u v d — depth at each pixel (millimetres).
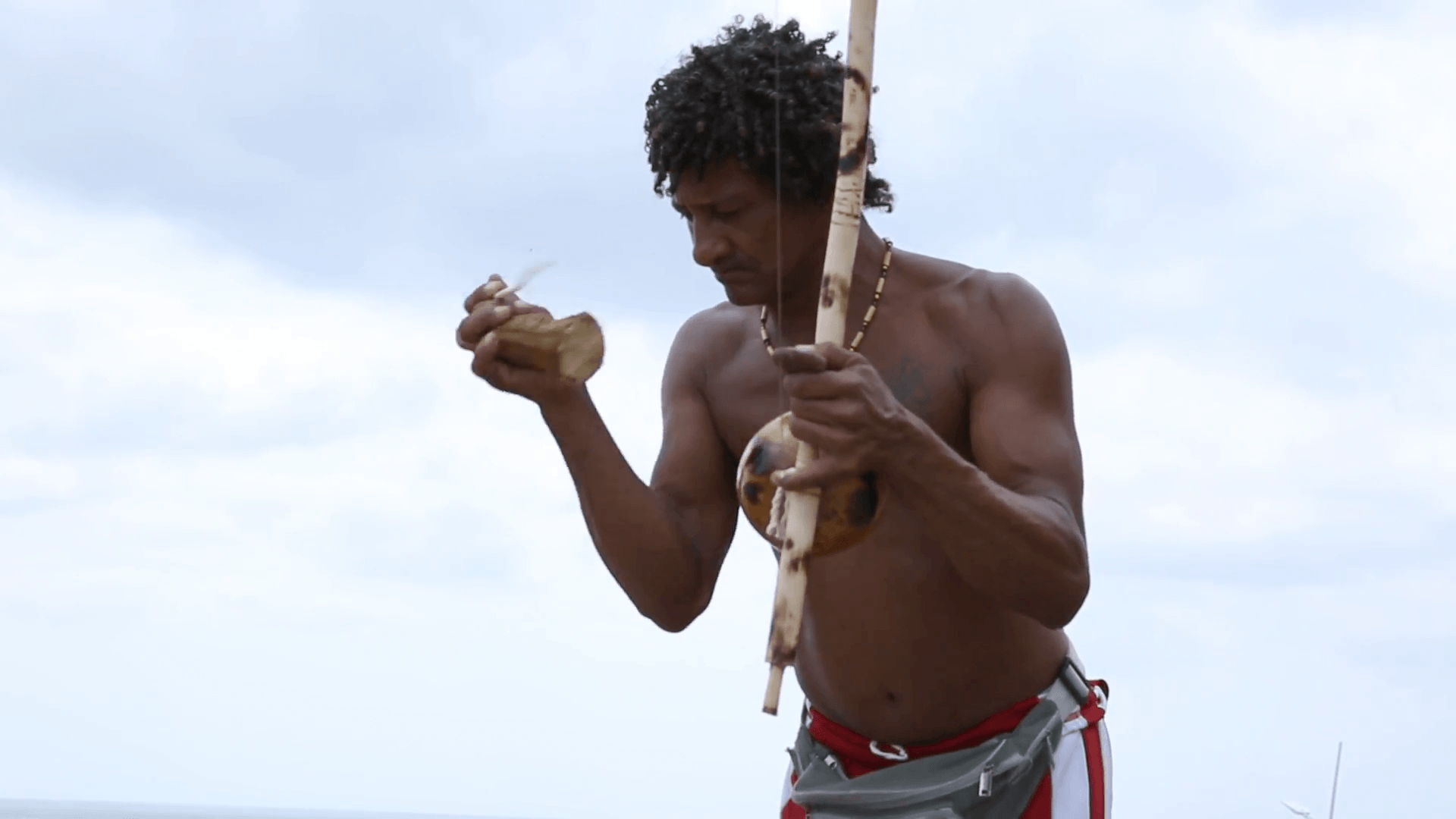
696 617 3793
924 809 3615
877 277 3625
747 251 3383
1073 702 3752
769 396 3781
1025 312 3500
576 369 3230
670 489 3850
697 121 3250
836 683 3754
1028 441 3365
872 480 2738
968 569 2979
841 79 3418
